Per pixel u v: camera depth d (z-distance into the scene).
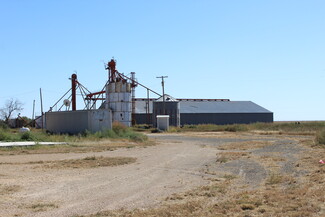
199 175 17.17
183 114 103.56
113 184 14.77
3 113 102.69
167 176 16.89
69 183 14.96
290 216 9.02
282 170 17.92
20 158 23.69
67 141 36.28
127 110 75.12
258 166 19.77
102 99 86.19
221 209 10.00
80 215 9.87
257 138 48.62
